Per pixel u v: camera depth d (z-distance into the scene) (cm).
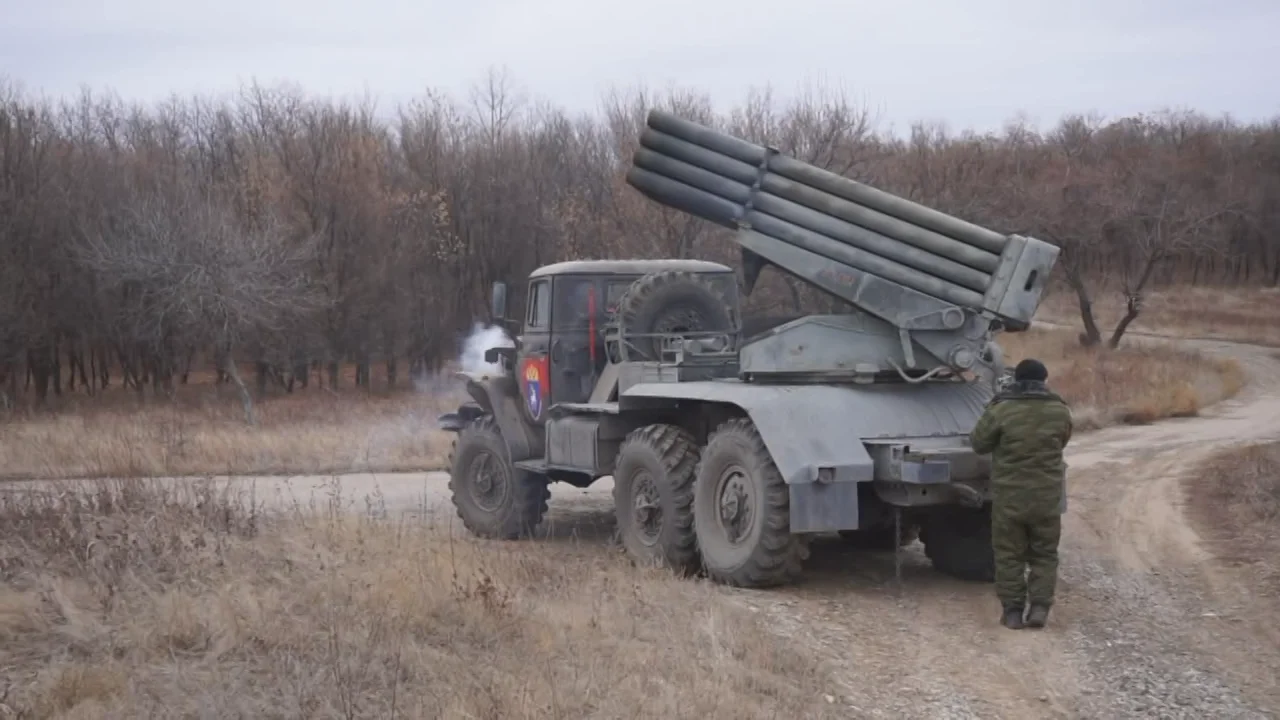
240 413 2681
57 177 3359
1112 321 4859
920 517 865
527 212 3844
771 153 880
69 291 3331
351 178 3609
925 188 3381
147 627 580
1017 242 791
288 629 587
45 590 636
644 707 519
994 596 797
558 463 1007
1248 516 1082
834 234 847
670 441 872
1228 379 3120
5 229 3216
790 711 539
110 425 2202
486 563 788
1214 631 709
